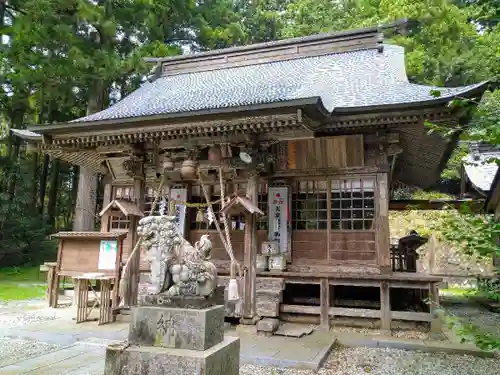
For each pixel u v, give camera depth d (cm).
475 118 359
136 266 941
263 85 1129
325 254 970
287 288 1120
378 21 2150
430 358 702
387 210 931
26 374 572
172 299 477
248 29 2586
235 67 1479
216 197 1097
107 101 2186
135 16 1698
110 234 924
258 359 654
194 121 825
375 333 862
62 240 971
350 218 967
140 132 873
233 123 795
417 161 1211
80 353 682
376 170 947
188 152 895
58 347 727
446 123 511
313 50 1400
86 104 2141
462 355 720
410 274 896
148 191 1162
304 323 948
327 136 961
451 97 754
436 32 2033
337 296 1138
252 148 852
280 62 1420
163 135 868
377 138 941
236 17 2295
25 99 1898
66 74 1535
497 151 1483
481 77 1773
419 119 835
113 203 894
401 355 721
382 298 877
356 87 1049
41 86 1652
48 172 2969
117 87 2352
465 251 363
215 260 1062
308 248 985
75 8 1541
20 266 2053
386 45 1388
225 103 888
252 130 809
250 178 869
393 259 1252
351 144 948
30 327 839
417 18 2023
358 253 946
